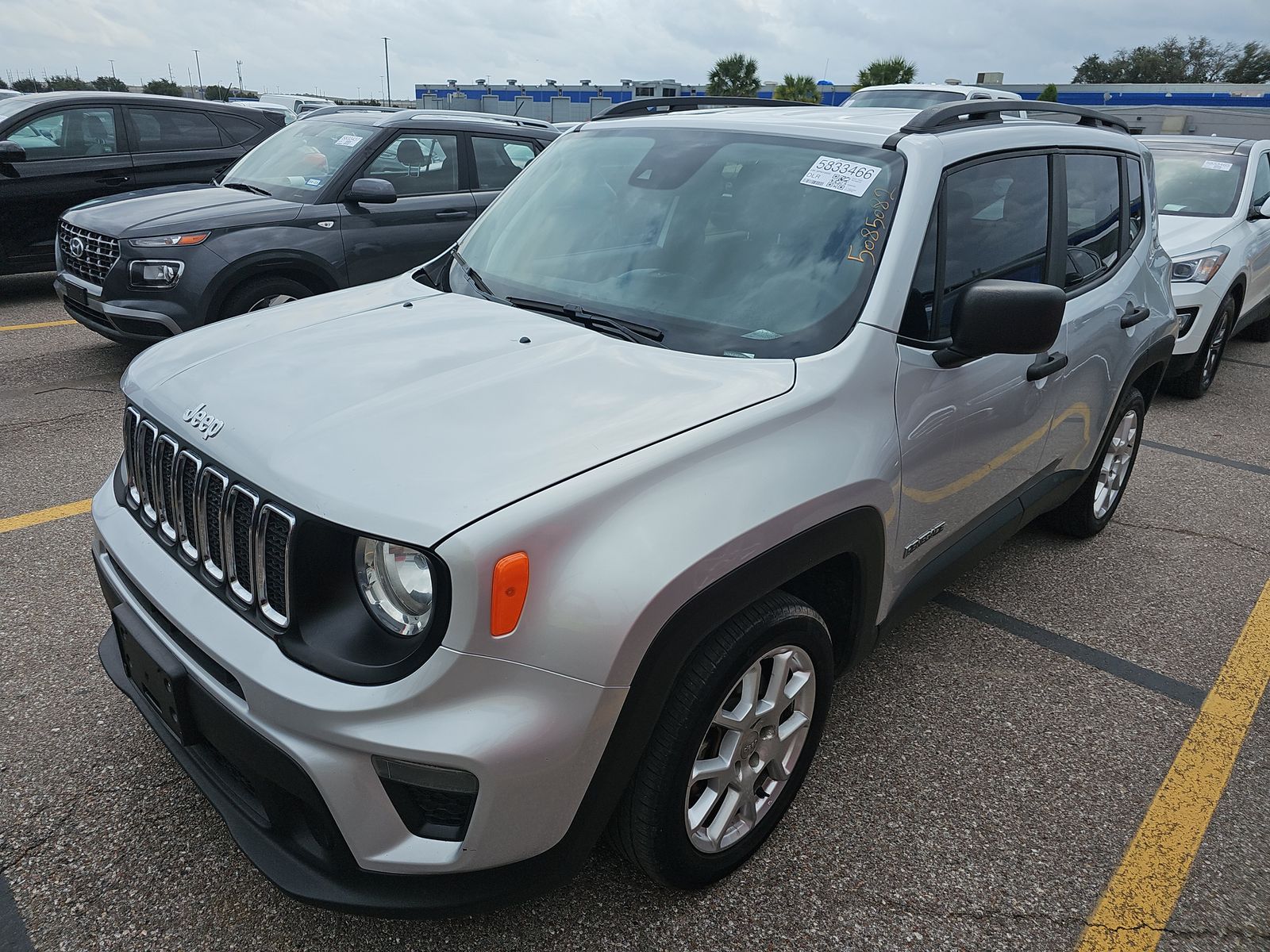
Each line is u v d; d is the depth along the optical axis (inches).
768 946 82.7
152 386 87.8
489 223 126.4
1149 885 92.6
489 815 65.7
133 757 101.1
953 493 107.7
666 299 99.2
